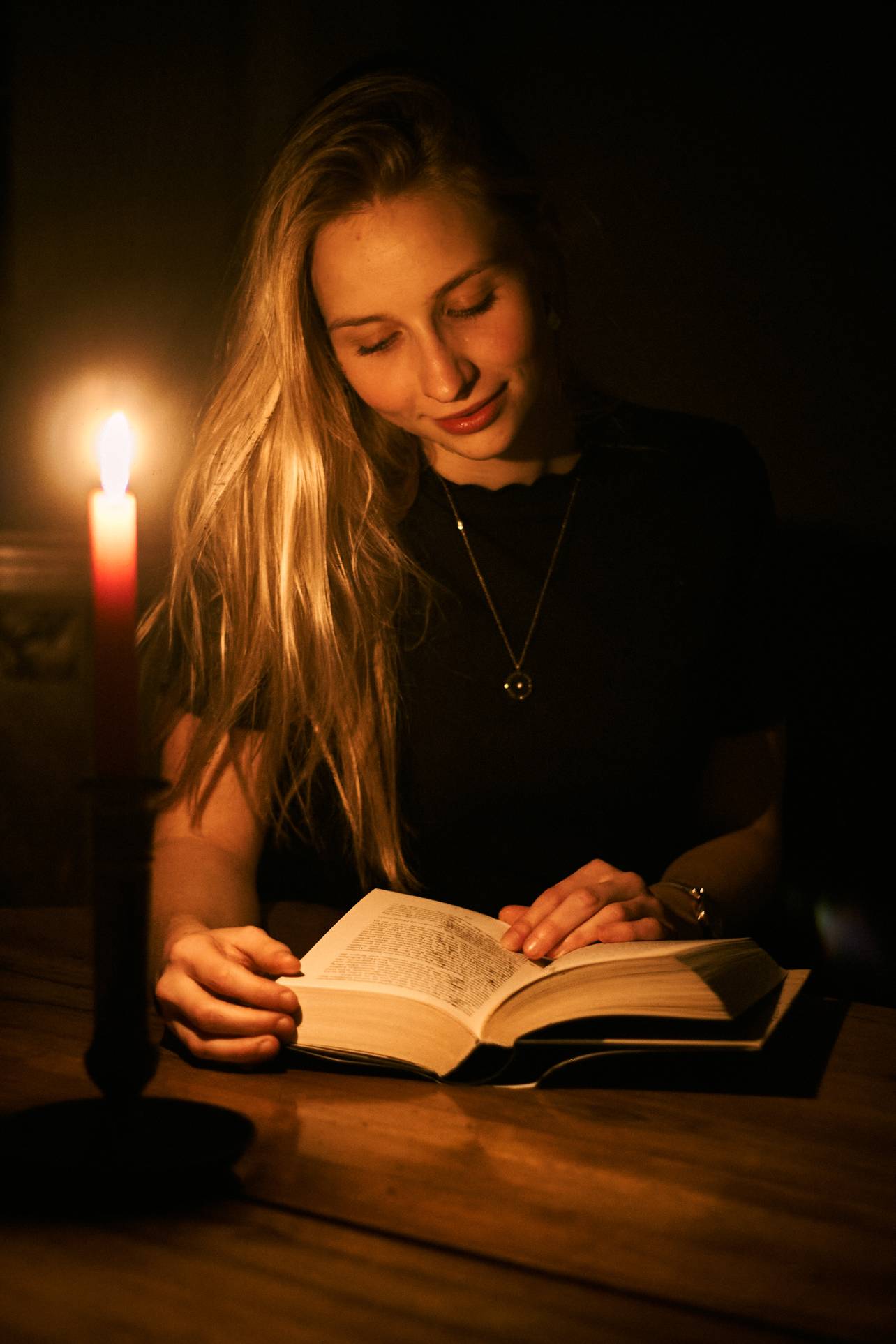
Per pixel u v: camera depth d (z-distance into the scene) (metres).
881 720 2.26
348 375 1.32
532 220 1.33
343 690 1.45
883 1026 1.15
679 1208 0.78
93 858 0.72
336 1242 0.72
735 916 1.44
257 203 1.36
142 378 3.32
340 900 1.60
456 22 3.38
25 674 2.64
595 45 3.29
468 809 1.52
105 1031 0.72
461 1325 0.64
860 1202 0.80
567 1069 1.00
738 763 1.63
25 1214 0.74
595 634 1.53
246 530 1.42
